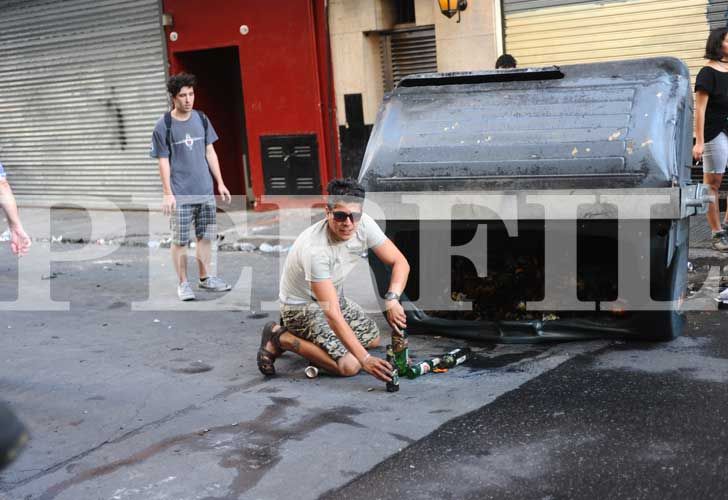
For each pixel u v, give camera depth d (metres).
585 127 4.71
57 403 4.56
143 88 11.62
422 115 5.21
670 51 8.02
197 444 3.87
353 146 10.02
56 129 12.74
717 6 7.68
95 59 12.00
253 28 10.37
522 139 4.82
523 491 3.22
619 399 4.02
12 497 3.48
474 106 5.12
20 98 12.98
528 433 3.72
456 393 4.27
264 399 4.38
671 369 4.37
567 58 8.58
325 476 3.45
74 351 5.53
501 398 4.15
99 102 12.13
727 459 3.34
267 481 3.44
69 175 12.80
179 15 10.96
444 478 3.36
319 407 4.20
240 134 11.87
